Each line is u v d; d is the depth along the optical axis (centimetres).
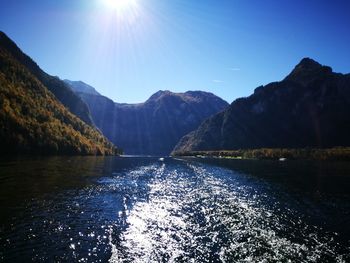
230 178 9012
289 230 3662
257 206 4997
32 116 17662
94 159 16212
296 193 6316
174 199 5475
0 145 12975
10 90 18038
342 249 3042
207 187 7038
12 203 4438
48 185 6072
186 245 3108
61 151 17225
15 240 3055
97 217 4034
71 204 4647
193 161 19450
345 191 6619
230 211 4606
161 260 2719
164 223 3894
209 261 2716
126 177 8569
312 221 4100
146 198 5484
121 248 2978
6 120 14062
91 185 6575
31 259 2636
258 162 18025
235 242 3209
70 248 2920
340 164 15575
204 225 3838
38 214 3978
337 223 4012
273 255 2869
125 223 3831
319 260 2761
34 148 14900
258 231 3612
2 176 6775
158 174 9931
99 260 2677
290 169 12325
